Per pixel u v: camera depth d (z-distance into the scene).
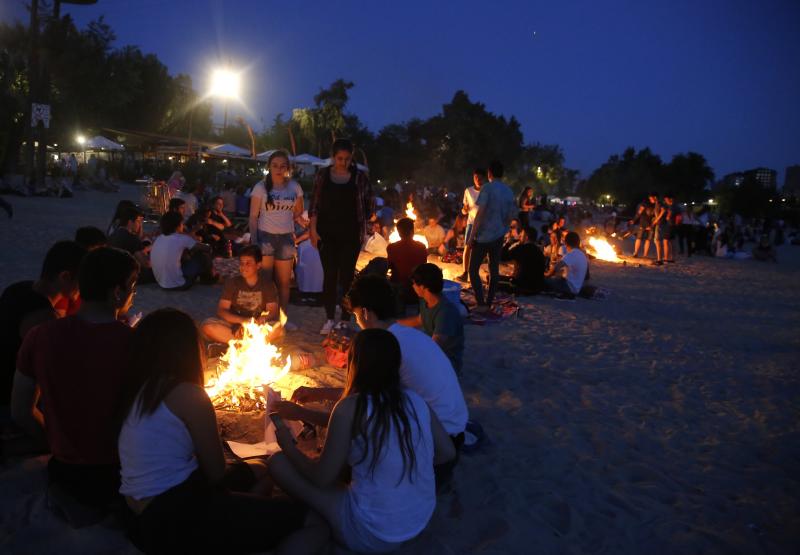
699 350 7.28
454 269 11.83
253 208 6.61
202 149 39.16
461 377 5.55
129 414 2.49
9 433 3.48
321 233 6.35
